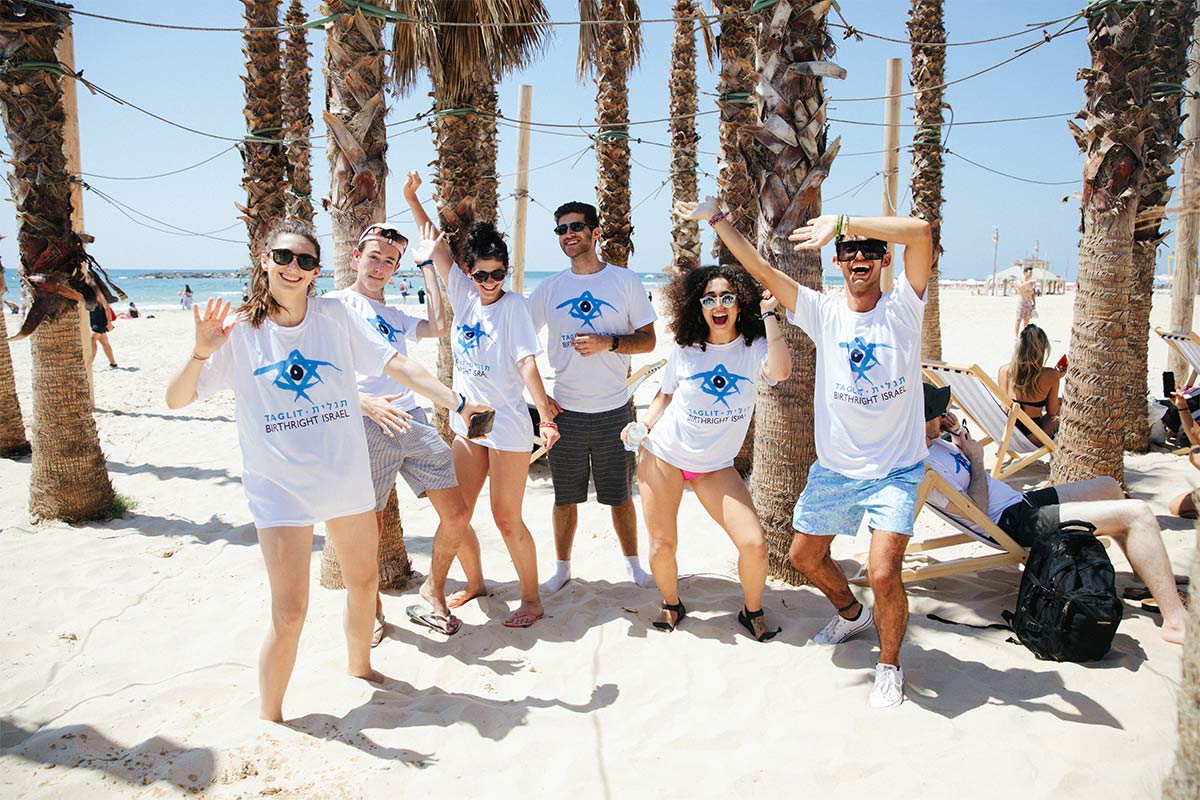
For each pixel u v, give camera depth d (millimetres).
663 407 3803
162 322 26734
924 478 3559
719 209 3375
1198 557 1522
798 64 3984
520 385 3893
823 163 4121
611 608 4133
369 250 3910
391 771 2744
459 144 5570
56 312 5461
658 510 3734
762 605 4102
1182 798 1521
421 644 3783
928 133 9656
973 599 4078
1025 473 6516
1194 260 7270
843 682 3291
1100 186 4648
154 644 3816
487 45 5430
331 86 4324
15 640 3842
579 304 4152
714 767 2756
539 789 2672
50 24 5039
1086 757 2682
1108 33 4484
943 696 3139
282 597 2898
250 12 7137
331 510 2945
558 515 4438
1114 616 3223
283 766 2754
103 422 9406
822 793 2592
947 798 2521
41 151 5207
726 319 3510
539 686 3387
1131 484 5719
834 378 3334
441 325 4184
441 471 3846
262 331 2842
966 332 20375
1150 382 10352
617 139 7605
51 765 2789
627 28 7656
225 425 9383
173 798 2600
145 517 5945
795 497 4312
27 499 6246
